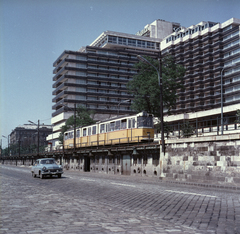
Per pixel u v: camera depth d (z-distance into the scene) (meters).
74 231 5.93
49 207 9.27
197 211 8.67
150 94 46.78
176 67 50.22
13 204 9.94
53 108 111.19
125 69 103.56
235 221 7.26
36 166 25.86
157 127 48.84
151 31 117.38
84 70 97.44
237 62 82.44
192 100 94.38
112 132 35.56
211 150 18.80
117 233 5.80
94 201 10.84
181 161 21.69
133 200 11.11
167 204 10.06
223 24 89.75
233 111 67.19
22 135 146.00
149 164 26.92
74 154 44.03
